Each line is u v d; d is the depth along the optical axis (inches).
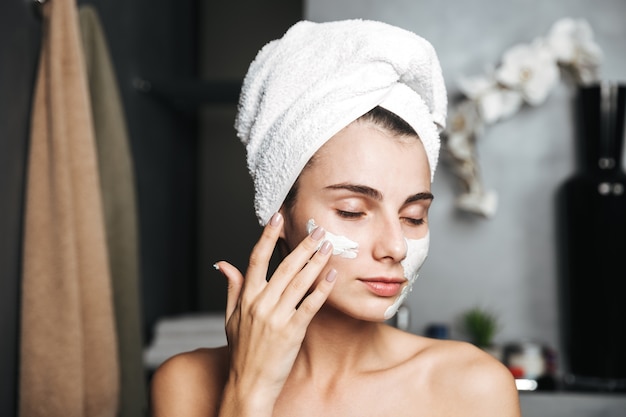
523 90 80.2
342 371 35.7
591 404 71.7
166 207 95.8
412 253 32.7
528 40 84.0
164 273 94.0
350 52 31.9
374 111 31.4
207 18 119.0
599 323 74.5
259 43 118.1
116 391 56.6
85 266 54.6
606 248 74.0
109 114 61.7
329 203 31.6
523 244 84.0
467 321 80.5
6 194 53.5
